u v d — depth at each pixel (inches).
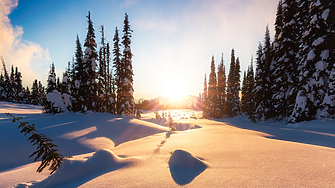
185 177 87.6
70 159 110.2
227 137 216.4
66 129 416.8
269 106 861.2
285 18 782.5
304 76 579.2
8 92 1953.7
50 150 109.7
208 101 1724.9
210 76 1728.6
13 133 328.5
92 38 790.5
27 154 271.6
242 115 1588.3
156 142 217.9
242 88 1815.9
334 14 549.6
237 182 75.6
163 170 99.7
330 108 512.1
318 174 76.3
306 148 131.9
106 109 1041.5
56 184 93.0
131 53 931.3
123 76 916.6
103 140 388.8
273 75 826.2
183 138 229.5
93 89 782.5
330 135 319.6
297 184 68.2
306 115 554.6
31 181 117.4
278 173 81.6
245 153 127.1
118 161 119.0
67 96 922.1
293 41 749.3
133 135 474.0
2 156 255.9
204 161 113.2
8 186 106.8
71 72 1115.3
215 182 77.7
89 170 103.7
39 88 2519.7
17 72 2188.7
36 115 675.4
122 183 83.7
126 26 920.9
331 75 524.1
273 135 302.7
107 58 1151.6
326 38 547.8
